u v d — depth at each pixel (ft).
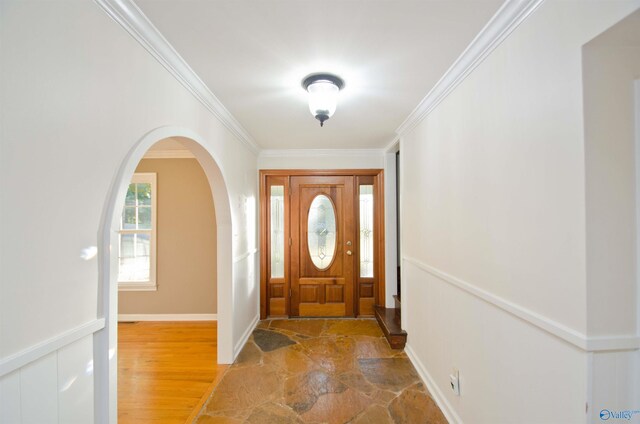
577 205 3.05
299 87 6.28
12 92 2.60
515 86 3.95
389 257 12.08
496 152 4.39
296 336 10.32
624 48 3.02
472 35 4.49
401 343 9.24
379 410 6.31
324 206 12.48
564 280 3.21
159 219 12.25
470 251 5.15
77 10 3.23
